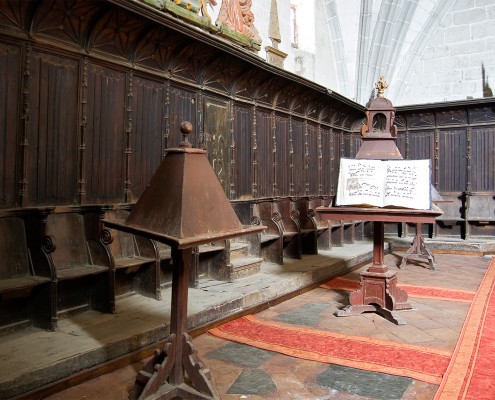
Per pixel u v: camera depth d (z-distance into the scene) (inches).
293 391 112.1
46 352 117.9
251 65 231.1
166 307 160.4
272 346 142.9
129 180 179.6
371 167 174.9
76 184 160.4
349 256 276.5
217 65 219.3
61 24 151.9
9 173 140.3
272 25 314.0
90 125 165.0
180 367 101.6
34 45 145.9
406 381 117.3
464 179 372.8
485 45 405.7
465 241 351.6
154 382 96.2
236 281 203.0
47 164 150.9
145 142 187.8
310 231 278.1
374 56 416.2
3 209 137.9
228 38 241.6
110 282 152.7
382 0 399.5
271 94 269.3
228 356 135.6
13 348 120.9
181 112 206.1
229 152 236.7
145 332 135.6
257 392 111.5
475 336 149.6
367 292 181.6
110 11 158.4
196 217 96.6
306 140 313.3
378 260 183.9
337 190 177.8
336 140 365.7
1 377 101.6
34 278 136.3
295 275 216.5
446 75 422.9
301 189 307.4
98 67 168.1
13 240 139.9
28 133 144.8
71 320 146.3
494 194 361.1
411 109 375.2
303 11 382.6
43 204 149.8
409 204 163.8
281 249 243.0
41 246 137.6
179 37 188.5
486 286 227.3
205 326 157.0
